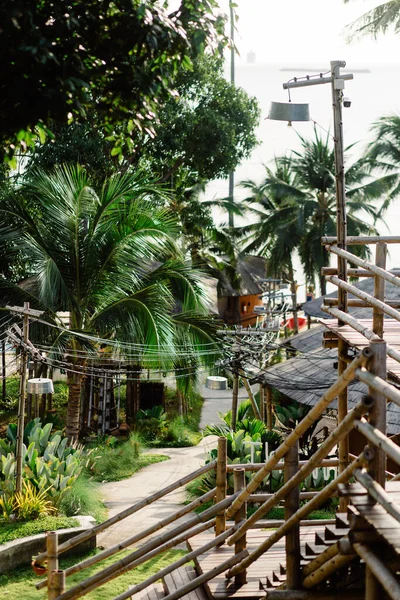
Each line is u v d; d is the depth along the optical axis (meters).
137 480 17.12
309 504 4.86
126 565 6.83
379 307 6.04
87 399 22.94
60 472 13.80
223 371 21.88
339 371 7.72
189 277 18.64
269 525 7.40
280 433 18.59
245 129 30.03
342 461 7.45
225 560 6.76
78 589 6.75
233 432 17.47
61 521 12.21
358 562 4.93
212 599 6.19
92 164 24.73
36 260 17.02
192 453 20.08
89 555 11.86
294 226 38.72
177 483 7.16
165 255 21.23
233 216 42.34
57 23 4.85
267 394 18.94
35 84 4.80
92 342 17.77
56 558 6.85
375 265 6.66
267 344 18.59
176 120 27.66
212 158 29.31
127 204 17.52
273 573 5.84
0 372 24.75
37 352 13.70
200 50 5.71
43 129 5.63
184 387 18.84
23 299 17.28
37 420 15.90
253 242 41.69
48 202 17.09
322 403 4.70
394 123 38.59
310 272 39.06
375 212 39.50
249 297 38.34
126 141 6.42
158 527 7.00
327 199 39.38
